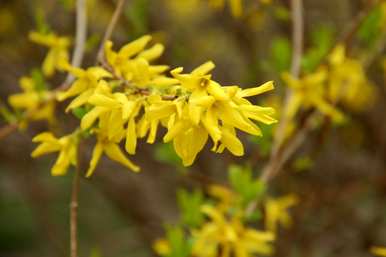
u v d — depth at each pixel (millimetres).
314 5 4656
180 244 2654
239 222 2658
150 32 4070
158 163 4617
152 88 1895
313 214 4230
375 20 3201
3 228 7609
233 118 1562
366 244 4754
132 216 4852
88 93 1997
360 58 3469
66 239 6027
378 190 4488
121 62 2051
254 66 4418
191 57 4758
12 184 5812
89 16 3814
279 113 3449
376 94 4539
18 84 4336
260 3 3369
